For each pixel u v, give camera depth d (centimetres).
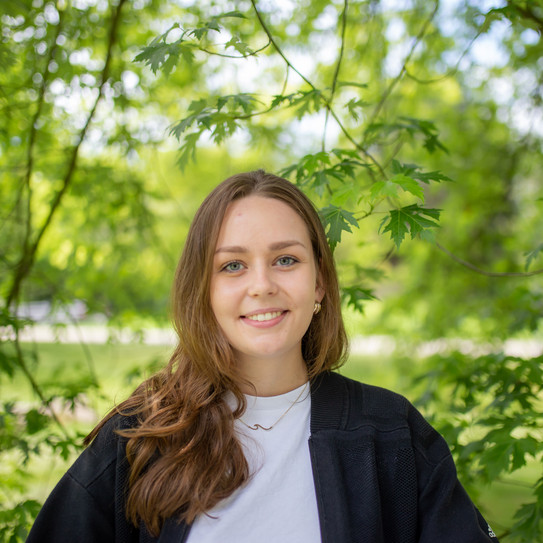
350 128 381
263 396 136
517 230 505
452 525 129
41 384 253
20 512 202
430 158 473
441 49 383
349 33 349
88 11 287
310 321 138
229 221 127
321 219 156
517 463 177
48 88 285
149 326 374
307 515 125
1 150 320
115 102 309
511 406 218
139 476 128
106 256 383
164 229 447
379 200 165
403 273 529
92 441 136
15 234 324
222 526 122
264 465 129
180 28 166
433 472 135
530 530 180
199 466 124
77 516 126
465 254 498
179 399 133
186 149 180
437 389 248
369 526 125
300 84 378
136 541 131
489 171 487
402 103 457
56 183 351
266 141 355
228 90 369
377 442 134
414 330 484
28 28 268
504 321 402
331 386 142
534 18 216
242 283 125
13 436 218
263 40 342
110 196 362
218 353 131
